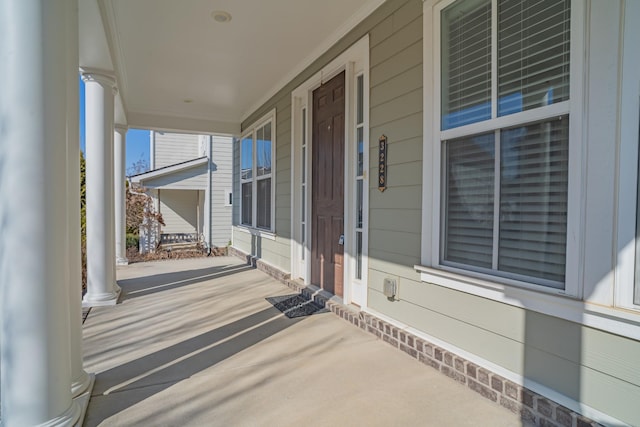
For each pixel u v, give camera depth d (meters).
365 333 3.18
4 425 1.61
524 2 2.05
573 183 1.79
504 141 2.18
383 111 3.08
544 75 1.95
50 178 1.65
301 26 3.64
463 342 2.34
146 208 9.70
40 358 1.63
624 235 1.62
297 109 4.90
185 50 4.21
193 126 7.30
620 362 1.62
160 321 3.53
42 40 1.61
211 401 2.11
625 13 1.60
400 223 2.90
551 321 1.87
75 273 2.14
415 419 1.93
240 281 5.38
